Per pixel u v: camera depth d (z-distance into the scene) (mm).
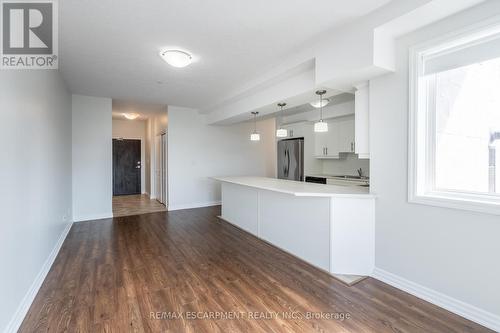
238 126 6930
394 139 2324
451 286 1963
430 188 2170
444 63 2029
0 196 1585
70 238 3840
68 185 4336
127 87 4289
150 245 3531
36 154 2391
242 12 2150
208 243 3617
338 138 5793
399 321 1860
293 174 6285
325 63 2609
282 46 2791
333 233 2627
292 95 3428
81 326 1806
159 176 7180
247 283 2449
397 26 2090
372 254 2543
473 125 1939
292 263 2916
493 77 1827
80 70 3455
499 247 1721
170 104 5719
